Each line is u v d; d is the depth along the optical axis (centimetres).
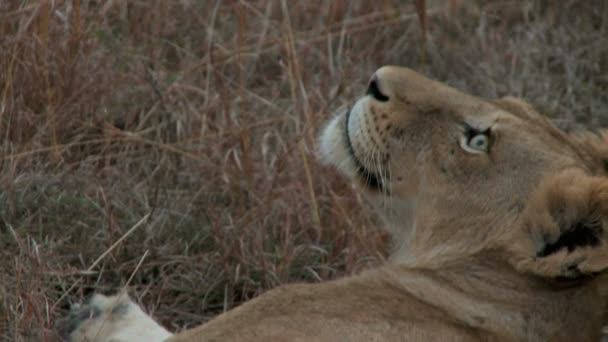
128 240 1055
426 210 892
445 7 1479
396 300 845
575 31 1471
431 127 895
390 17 1438
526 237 831
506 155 866
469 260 857
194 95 1244
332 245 1111
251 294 1062
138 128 1191
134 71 1219
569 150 880
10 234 1027
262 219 1105
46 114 1134
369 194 935
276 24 1371
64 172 1092
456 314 844
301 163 1159
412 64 1436
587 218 802
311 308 830
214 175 1143
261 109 1264
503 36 1472
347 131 937
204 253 1070
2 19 1150
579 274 811
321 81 1288
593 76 1439
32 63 1145
